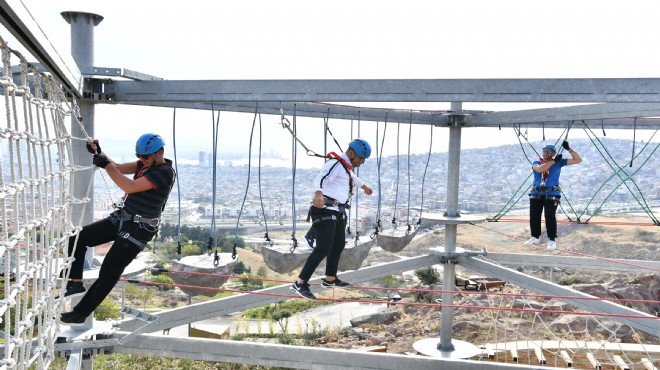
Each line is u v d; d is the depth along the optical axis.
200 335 27.86
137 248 6.14
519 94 7.38
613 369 18.17
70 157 5.64
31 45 4.37
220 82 7.97
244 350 8.88
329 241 7.66
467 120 13.46
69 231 5.70
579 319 24.19
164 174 6.14
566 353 17.72
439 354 13.95
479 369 8.57
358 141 7.85
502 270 13.37
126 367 19.47
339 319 34.22
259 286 37.81
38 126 4.07
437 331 25.52
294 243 8.91
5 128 3.17
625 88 7.11
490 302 27.70
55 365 16.81
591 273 42.28
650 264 13.55
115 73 7.59
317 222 7.68
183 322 10.28
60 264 6.07
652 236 45.66
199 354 8.86
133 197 6.14
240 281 39.22
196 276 8.29
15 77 7.08
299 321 33.31
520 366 8.52
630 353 18.84
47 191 4.34
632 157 10.82
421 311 31.38
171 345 8.86
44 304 4.41
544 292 12.71
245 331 30.38
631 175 10.87
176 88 8.02
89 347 7.57
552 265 14.23
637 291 27.61
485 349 18.75
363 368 8.84
